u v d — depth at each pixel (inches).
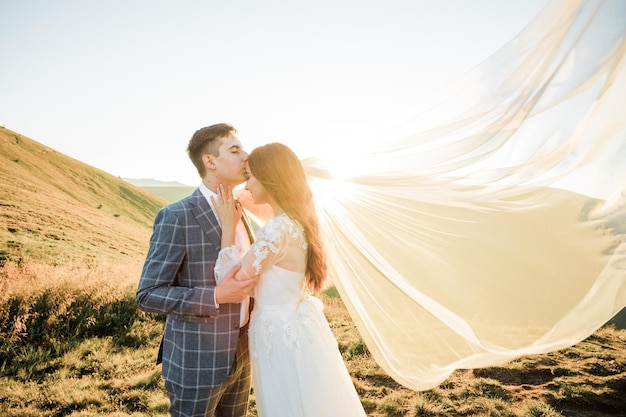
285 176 94.3
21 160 965.8
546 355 215.0
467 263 114.9
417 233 116.9
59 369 203.8
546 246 109.4
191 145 98.6
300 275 97.8
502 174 103.8
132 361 219.8
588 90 91.0
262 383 92.7
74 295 273.0
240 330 103.7
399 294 121.9
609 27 85.2
